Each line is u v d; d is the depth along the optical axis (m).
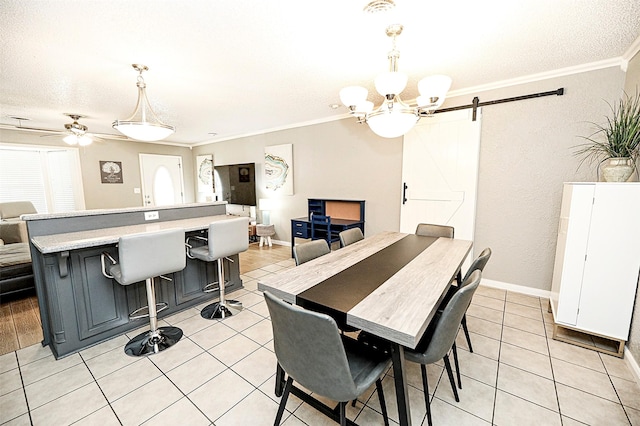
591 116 2.59
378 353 1.34
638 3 1.61
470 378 1.78
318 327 0.97
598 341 2.16
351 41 2.03
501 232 3.14
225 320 2.58
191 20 1.74
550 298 2.68
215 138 6.38
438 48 2.17
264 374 1.84
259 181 5.76
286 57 2.29
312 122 4.70
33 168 5.21
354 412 1.53
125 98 3.32
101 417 1.51
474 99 3.10
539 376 1.79
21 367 1.92
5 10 1.59
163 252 2.05
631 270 1.90
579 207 2.04
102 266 2.10
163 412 1.54
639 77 2.15
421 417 1.49
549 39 2.05
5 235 3.84
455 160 3.30
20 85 2.82
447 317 1.22
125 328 2.37
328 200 4.61
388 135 2.03
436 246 2.28
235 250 2.62
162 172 6.75
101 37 1.93
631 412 1.51
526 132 2.90
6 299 3.02
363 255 2.02
